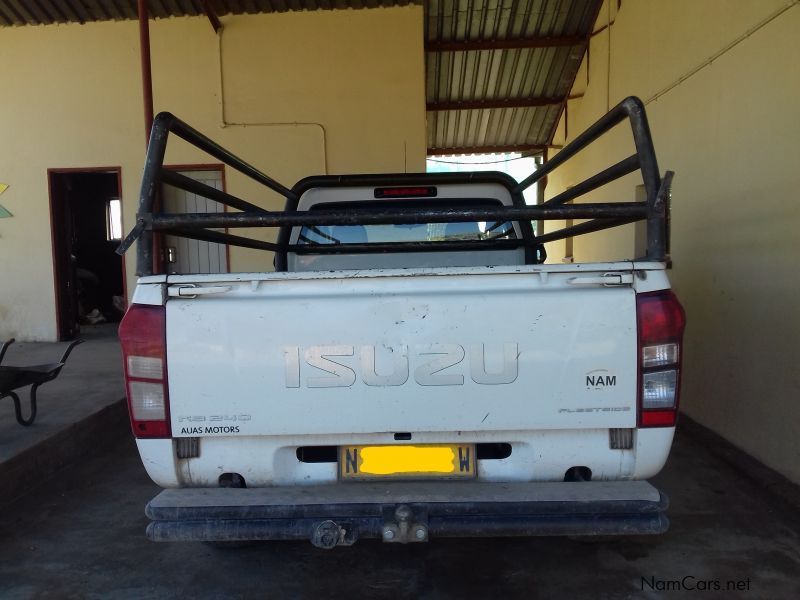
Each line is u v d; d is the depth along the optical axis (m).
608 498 2.30
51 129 8.59
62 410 5.02
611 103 7.71
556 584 2.84
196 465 2.47
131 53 8.47
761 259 4.03
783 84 3.75
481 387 2.39
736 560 3.03
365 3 8.27
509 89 10.47
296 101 8.45
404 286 2.41
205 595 2.79
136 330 2.40
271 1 8.23
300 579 2.92
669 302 2.36
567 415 2.39
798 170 3.62
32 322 8.78
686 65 5.16
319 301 2.39
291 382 2.40
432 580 2.89
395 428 2.40
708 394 4.80
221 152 3.13
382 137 8.46
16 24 8.45
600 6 8.35
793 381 3.71
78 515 3.67
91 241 11.55
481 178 4.08
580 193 3.37
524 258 4.11
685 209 5.18
